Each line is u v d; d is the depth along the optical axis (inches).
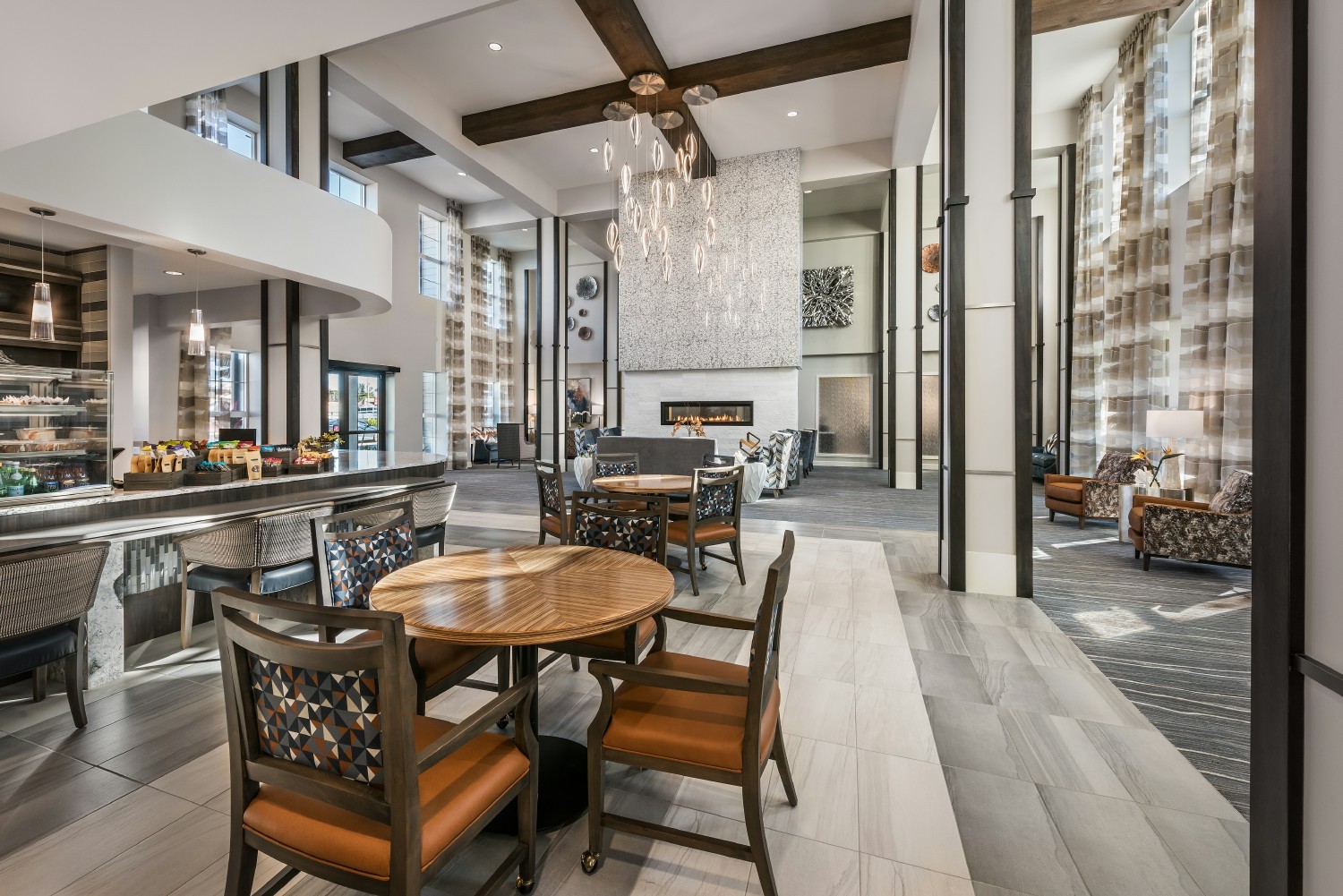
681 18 259.9
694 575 152.8
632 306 441.7
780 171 400.8
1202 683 104.4
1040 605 147.1
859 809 70.6
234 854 47.8
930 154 399.2
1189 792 73.7
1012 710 94.7
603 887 59.1
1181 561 193.3
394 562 90.2
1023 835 66.1
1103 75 346.3
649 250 434.6
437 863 45.2
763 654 54.2
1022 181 149.7
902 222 380.5
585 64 291.9
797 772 78.2
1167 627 132.2
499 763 54.2
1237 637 125.7
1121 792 73.7
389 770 41.3
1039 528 254.1
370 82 280.8
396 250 466.0
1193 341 253.1
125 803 70.8
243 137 328.8
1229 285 232.1
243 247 190.9
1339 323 34.4
